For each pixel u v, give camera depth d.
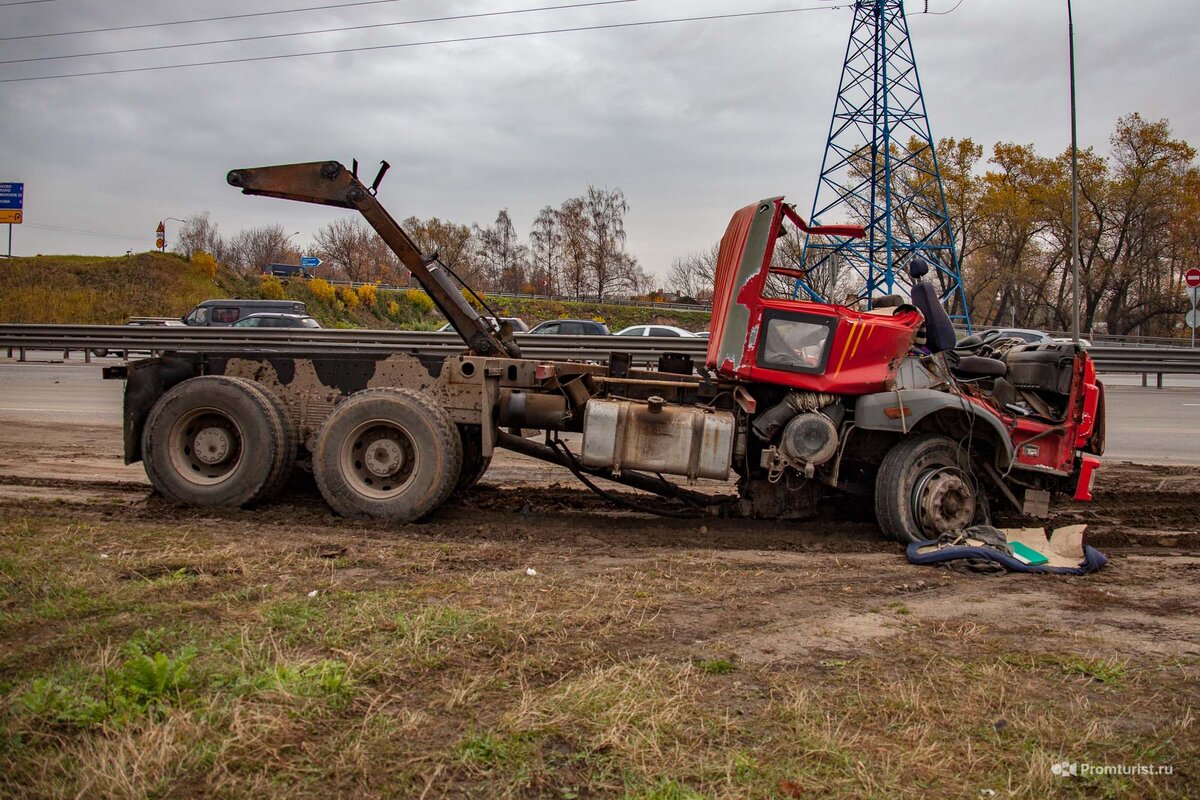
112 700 3.17
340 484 6.62
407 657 3.74
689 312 61.38
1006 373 7.17
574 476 9.43
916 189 35.53
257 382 7.14
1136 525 7.59
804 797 2.80
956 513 6.56
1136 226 46.69
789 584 5.32
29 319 41.38
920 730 3.29
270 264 60.53
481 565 5.45
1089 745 3.24
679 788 2.80
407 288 59.41
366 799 2.69
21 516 6.32
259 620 4.12
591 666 3.79
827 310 6.59
